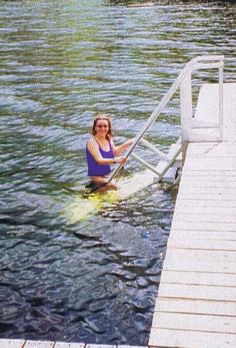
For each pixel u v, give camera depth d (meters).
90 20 30.84
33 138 10.19
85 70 16.89
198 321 3.79
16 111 12.23
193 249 4.81
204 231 5.17
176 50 19.84
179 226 5.30
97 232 6.50
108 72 16.45
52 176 8.27
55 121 11.33
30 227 6.66
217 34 23.42
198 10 34.44
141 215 6.90
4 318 4.95
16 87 14.78
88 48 21.16
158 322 3.80
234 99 10.42
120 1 43.22
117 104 12.62
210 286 4.21
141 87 14.30
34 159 9.03
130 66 17.28
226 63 17.08
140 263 5.80
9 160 9.00
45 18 32.72
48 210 7.11
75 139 10.05
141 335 4.68
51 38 24.25
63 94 13.78
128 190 7.68
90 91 14.02
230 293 4.11
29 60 18.98
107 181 7.99
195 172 6.78
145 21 29.30
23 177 8.25
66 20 31.17
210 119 8.98
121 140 9.95
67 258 5.95
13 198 7.50
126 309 5.04
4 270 5.73
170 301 4.04
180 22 28.33
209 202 5.86
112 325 4.82
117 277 5.56
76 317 4.95
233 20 28.41
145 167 8.52
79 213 6.98
